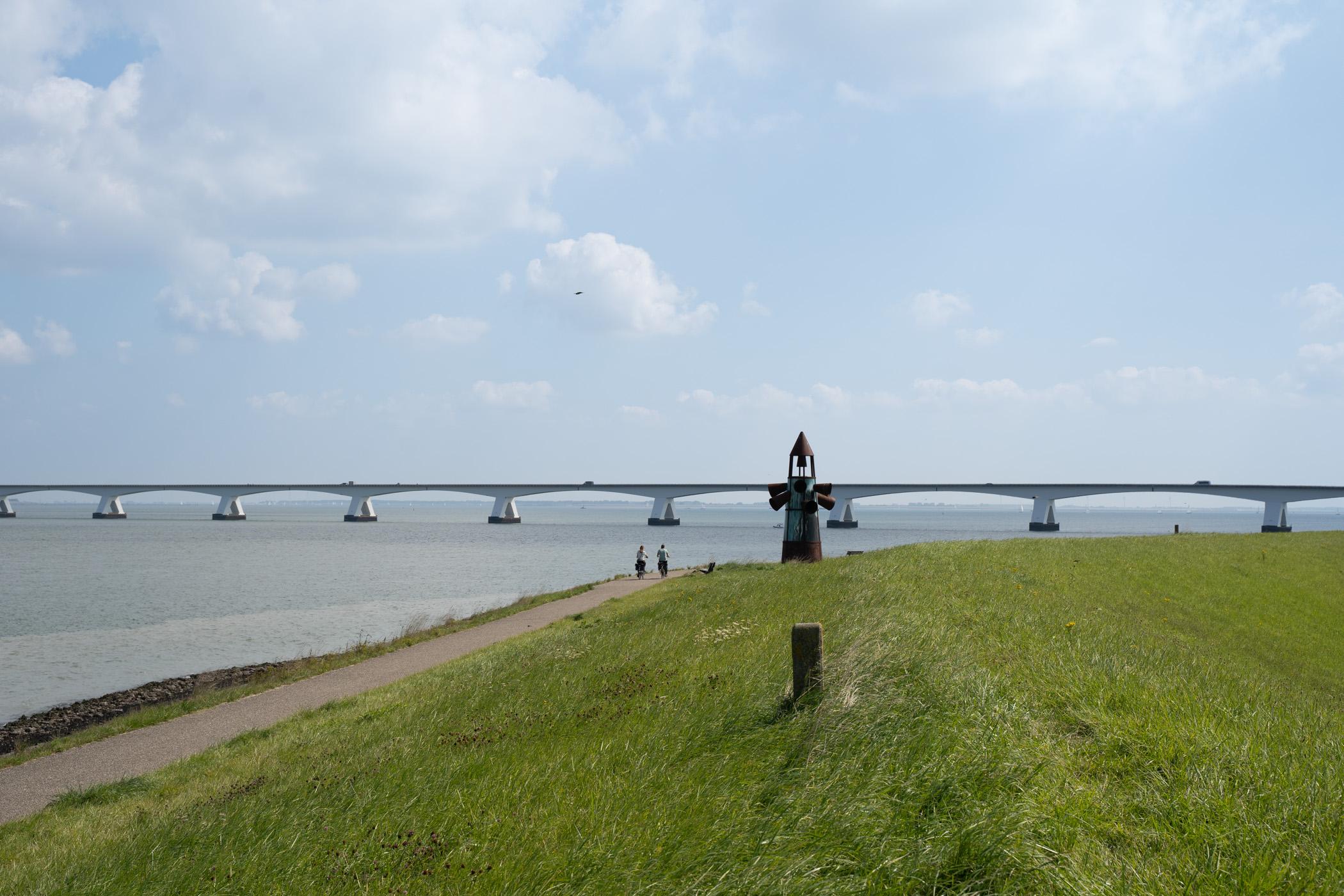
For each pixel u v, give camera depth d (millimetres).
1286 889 4418
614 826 5664
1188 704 7809
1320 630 23828
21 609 43594
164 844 7418
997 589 18516
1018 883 4477
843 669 7961
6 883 7414
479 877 5316
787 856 4793
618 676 12359
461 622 30875
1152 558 29734
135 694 23656
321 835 6711
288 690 19516
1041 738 6543
